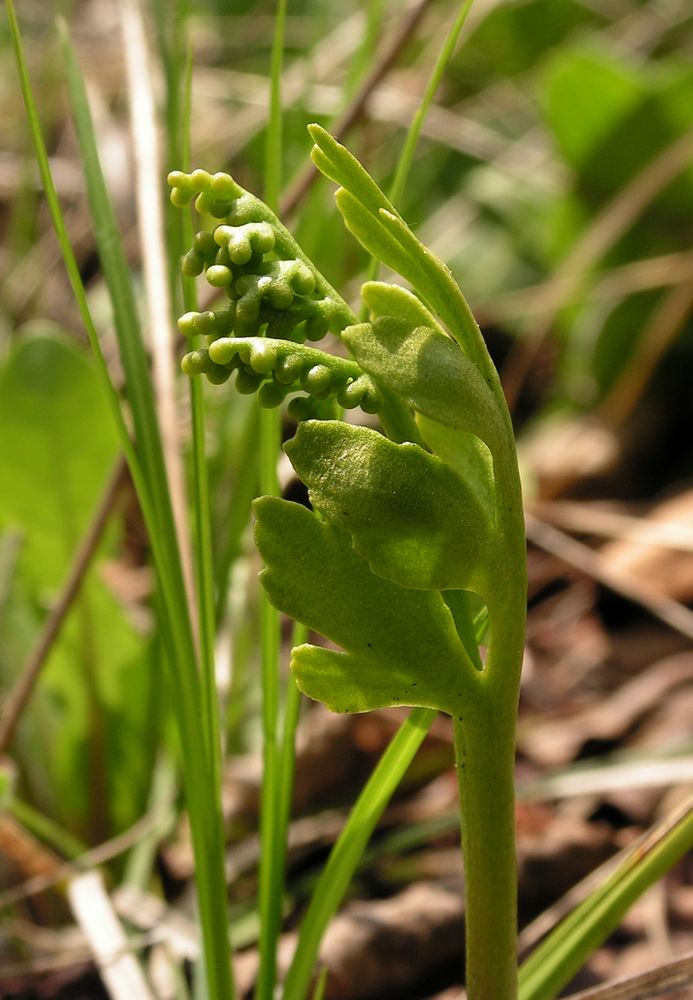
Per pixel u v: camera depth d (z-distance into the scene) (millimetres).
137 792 191
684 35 354
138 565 267
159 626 136
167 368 159
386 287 102
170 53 189
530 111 360
